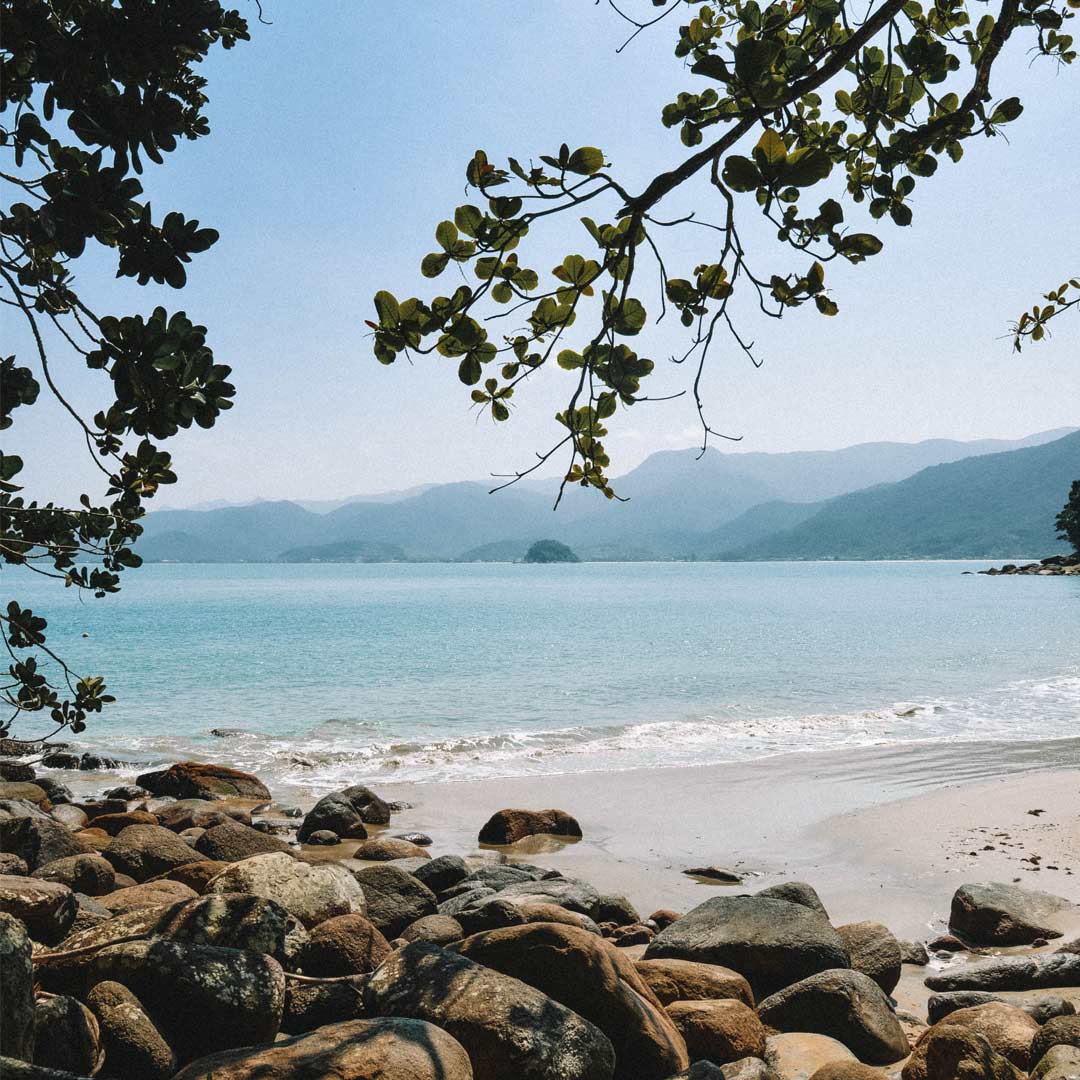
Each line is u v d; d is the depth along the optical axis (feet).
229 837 37.55
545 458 10.77
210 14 9.71
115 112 9.47
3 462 15.99
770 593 389.60
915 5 13.03
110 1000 15.44
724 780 56.70
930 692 95.61
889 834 43.62
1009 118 11.23
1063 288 15.97
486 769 60.90
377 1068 13.75
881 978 26.27
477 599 352.08
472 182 9.39
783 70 9.57
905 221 11.25
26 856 31.65
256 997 16.26
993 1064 17.83
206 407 10.45
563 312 10.43
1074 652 133.28
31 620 18.90
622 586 520.83
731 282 10.05
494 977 17.29
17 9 9.16
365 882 29.91
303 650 140.46
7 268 10.07
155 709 86.48
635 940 30.60
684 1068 18.33
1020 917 30.63
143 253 9.80
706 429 10.18
